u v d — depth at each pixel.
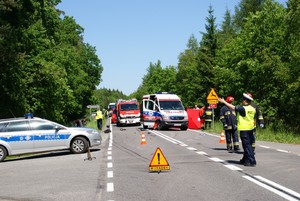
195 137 22.55
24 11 25.59
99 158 14.13
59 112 40.47
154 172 10.39
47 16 36.12
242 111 10.96
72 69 50.12
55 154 17.06
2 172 11.95
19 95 29.23
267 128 24.83
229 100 14.84
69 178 9.99
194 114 31.66
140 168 11.21
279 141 18.86
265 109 34.75
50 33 38.25
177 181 9.01
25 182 9.78
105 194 7.89
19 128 15.70
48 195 8.04
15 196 8.11
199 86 53.78
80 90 56.69
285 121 34.03
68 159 14.46
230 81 39.06
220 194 7.56
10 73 26.59
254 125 12.15
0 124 15.61
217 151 14.90
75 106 57.22
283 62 33.38
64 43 51.56
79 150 16.38
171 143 18.94
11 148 15.39
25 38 28.47
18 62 25.22
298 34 29.64
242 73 37.50
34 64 30.67
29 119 16.00
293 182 8.62
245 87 37.81
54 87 33.47
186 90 69.81
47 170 11.73
